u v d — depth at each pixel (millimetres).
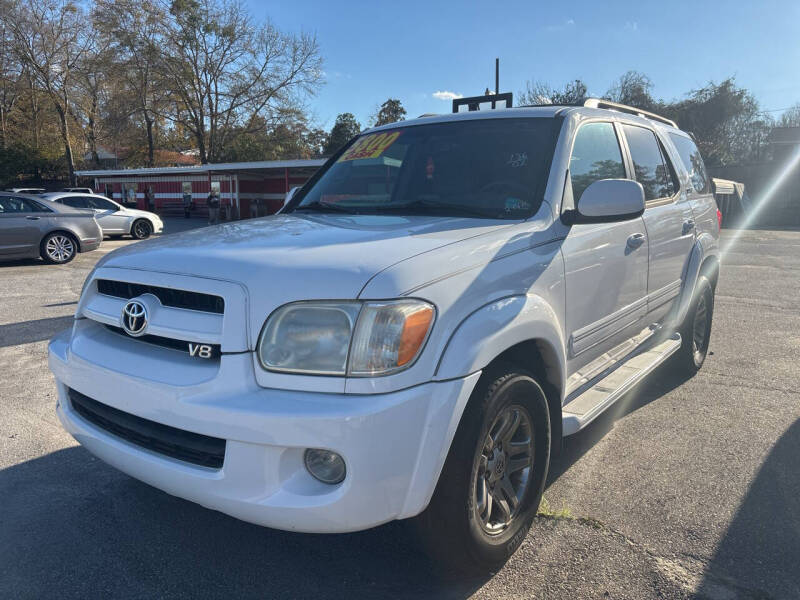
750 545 2668
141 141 49094
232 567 2562
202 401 2045
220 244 2482
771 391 4719
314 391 1989
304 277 2068
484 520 2396
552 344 2635
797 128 34281
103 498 3133
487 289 2328
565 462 3510
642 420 4141
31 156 46656
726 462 3486
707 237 4879
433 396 2061
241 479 2023
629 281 3559
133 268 2430
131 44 40062
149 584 2449
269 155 43094
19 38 41469
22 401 4512
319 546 2711
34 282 10242
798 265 12195
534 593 2375
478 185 3119
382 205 3236
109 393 2324
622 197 2734
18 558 2627
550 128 3236
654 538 2732
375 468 1954
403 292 2031
